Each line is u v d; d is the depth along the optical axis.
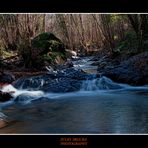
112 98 9.59
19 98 9.41
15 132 5.38
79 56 31.16
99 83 11.91
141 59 12.70
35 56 17.31
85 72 14.00
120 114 6.89
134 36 20.95
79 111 7.51
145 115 6.67
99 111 7.37
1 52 19.88
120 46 21.53
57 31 40.75
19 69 16.12
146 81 11.68
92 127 5.68
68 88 11.31
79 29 41.00
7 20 22.64
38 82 12.11
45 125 5.96
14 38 22.81
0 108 8.24
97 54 31.36
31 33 21.58
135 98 9.40
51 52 19.48
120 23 26.19
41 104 8.83
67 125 5.91
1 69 14.80
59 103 8.94
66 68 17.75
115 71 12.74
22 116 7.01
